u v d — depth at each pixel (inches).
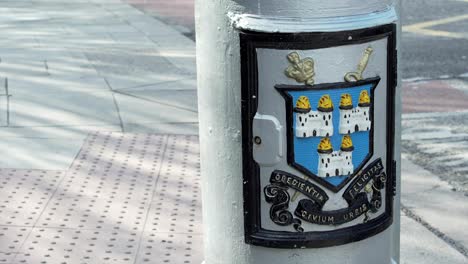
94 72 383.2
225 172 127.4
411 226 206.2
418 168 255.8
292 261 125.5
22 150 262.4
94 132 284.4
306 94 118.4
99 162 252.7
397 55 129.5
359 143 122.7
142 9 627.8
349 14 118.0
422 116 321.1
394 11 124.7
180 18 578.2
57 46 454.0
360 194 124.6
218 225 131.1
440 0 619.5
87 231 200.2
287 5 116.3
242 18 119.0
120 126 292.8
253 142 122.3
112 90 346.6
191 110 315.6
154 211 213.6
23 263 182.1
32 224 203.8
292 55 117.0
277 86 118.7
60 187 229.9
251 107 121.2
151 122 298.4
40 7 638.5
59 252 188.2
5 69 386.6
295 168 120.9
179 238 196.5
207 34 124.8
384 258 133.3
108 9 626.8
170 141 275.7
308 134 119.3
